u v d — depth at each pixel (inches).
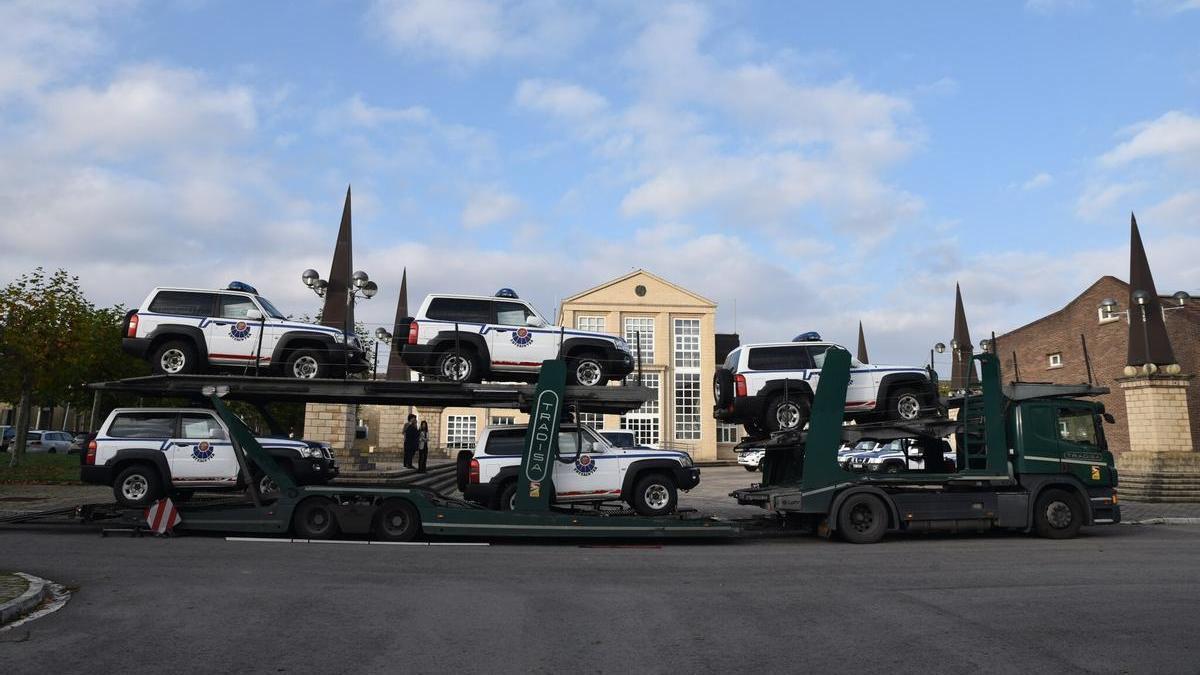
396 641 251.0
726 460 1772.9
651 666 226.5
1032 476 561.6
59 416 2726.4
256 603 304.0
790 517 579.2
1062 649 245.6
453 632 263.3
